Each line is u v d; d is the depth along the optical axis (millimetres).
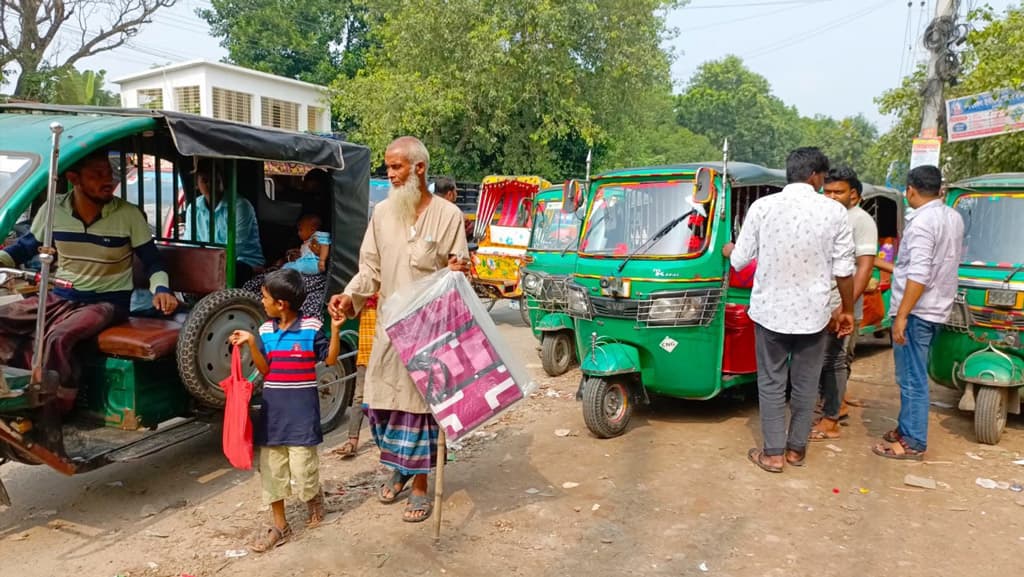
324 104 27703
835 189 5305
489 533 4121
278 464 3986
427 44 20703
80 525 4293
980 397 5469
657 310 5453
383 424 4309
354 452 5461
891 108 15141
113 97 27234
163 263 5293
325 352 4152
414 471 4215
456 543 4004
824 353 5223
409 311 3922
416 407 4121
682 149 54094
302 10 33094
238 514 4441
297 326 4047
